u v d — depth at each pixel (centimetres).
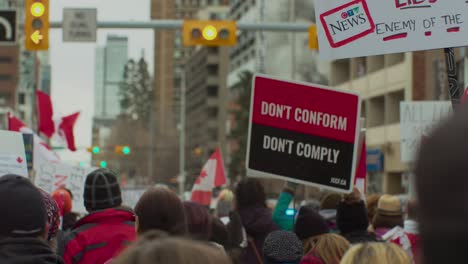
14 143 832
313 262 755
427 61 5566
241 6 15125
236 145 13638
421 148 170
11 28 2508
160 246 268
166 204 653
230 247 859
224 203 1634
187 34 2667
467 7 822
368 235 923
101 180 774
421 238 170
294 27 2686
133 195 2042
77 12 2664
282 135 981
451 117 168
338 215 939
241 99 12238
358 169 1345
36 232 509
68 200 1284
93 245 740
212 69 18438
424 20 837
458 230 162
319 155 973
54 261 511
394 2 846
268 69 11988
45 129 2405
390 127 6194
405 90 5872
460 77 4166
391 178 6219
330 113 970
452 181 163
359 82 7025
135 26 2706
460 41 826
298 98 977
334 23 874
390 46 852
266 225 970
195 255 266
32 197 509
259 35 12419
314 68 11906
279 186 6038
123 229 756
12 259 491
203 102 19138
